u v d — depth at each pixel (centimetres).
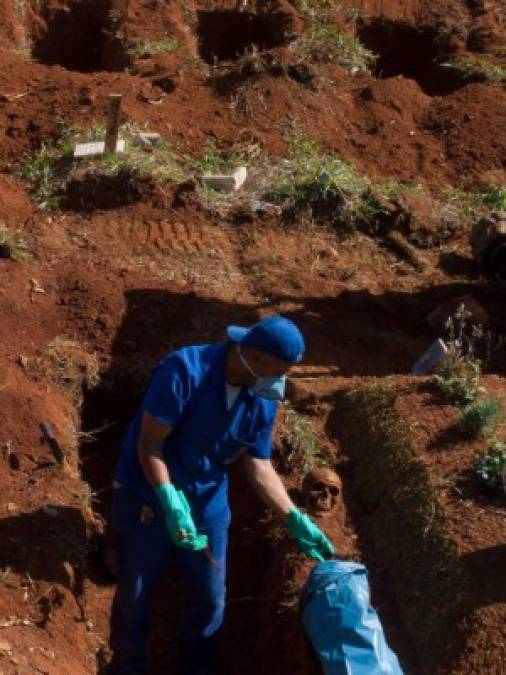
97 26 1105
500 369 762
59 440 700
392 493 668
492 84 1014
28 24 1092
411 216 862
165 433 574
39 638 611
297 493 687
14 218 835
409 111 963
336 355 767
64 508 667
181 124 917
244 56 995
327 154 918
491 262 831
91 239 826
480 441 680
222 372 572
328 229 857
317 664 590
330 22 1076
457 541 629
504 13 1136
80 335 764
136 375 750
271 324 562
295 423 715
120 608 606
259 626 651
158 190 850
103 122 903
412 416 697
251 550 681
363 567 593
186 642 622
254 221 849
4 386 714
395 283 827
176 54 1028
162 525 594
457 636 597
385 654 572
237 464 717
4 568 633
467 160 927
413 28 1104
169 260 817
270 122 931
